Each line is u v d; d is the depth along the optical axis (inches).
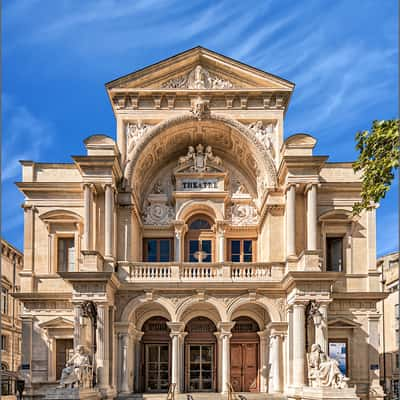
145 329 1669.5
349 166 1615.4
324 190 1587.1
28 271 1574.8
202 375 1644.9
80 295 1411.2
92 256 1432.1
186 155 1800.0
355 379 1537.9
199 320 1672.0
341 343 1555.1
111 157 1501.0
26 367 1539.1
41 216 1590.8
